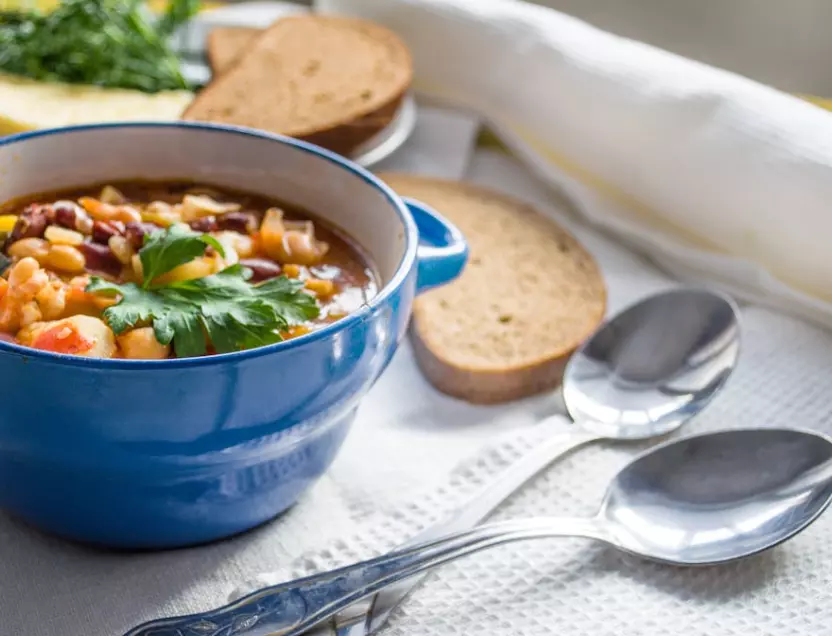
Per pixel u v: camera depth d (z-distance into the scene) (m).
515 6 0.72
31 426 0.42
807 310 0.60
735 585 0.47
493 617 0.45
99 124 0.51
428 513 0.48
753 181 0.60
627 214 0.66
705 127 0.62
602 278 0.60
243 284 0.46
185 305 0.45
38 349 0.42
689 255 0.63
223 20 0.78
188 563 0.47
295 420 0.44
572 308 0.58
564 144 0.68
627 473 0.49
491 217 0.64
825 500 0.47
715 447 0.49
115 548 0.47
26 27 0.71
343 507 0.49
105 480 0.44
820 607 0.46
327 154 0.51
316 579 0.45
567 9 0.97
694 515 0.48
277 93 0.68
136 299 0.45
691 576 0.47
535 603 0.46
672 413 0.53
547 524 0.47
